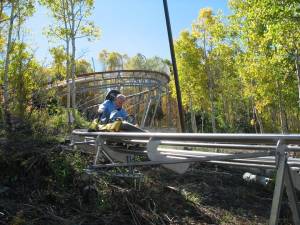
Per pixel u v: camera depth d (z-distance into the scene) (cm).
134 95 3541
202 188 726
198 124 4872
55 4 2081
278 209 375
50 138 755
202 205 652
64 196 580
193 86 3434
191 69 3372
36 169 633
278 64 1981
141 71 3111
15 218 495
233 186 760
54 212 540
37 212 532
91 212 550
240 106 4366
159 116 4947
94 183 603
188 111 4481
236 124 4319
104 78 2992
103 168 661
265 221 618
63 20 2098
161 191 662
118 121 608
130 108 3906
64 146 715
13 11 1519
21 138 712
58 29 2091
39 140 721
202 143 507
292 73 2109
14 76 1251
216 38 2592
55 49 2072
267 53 1998
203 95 3466
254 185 768
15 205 541
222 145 492
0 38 1549
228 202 685
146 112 3428
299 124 3353
